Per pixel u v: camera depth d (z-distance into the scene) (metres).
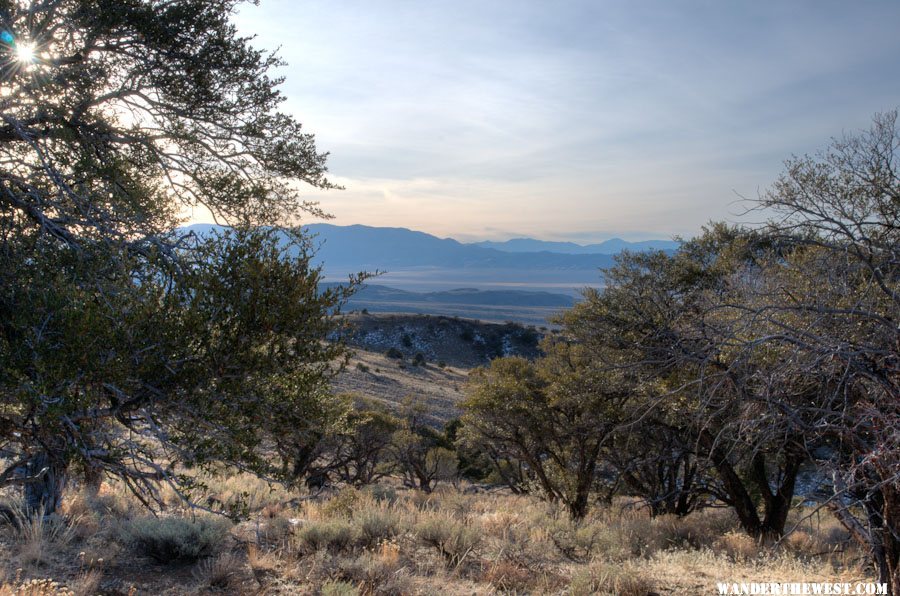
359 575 7.40
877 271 5.63
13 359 4.30
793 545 12.09
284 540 8.97
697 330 7.70
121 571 7.11
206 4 7.19
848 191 6.28
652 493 18.14
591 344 12.52
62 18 6.60
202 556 7.89
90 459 4.48
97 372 4.36
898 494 6.13
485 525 11.44
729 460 12.61
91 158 6.18
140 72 7.06
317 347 5.17
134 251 5.78
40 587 5.74
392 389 63.38
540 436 18.25
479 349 140.38
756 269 7.87
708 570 9.05
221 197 7.22
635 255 14.27
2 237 5.44
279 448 5.62
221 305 4.91
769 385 5.91
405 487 29.50
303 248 5.41
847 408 5.95
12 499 8.55
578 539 10.89
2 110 6.23
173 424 4.86
